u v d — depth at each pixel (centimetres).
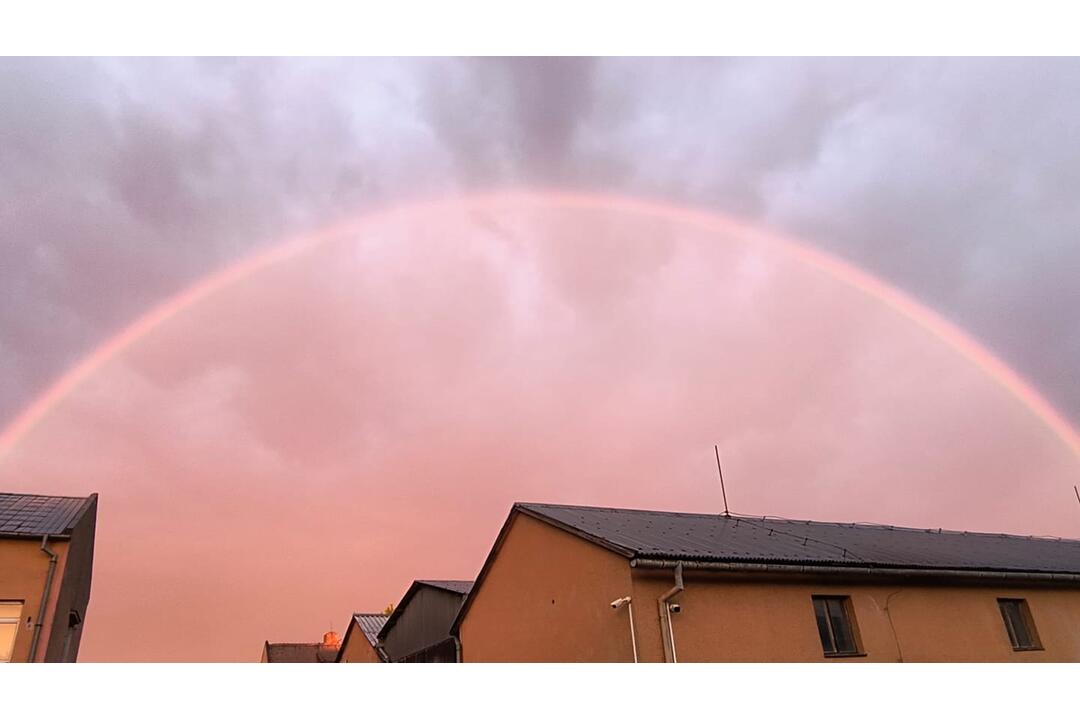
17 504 1515
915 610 1186
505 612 1370
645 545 1054
